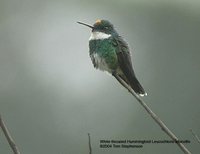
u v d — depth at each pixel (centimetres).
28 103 2180
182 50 2180
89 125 2069
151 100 2056
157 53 2205
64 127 2092
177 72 2144
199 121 1956
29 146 2070
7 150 1936
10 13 2558
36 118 2131
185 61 2153
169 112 2011
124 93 2120
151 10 2253
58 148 2052
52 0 2580
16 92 2228
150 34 2253
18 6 2567
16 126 2114
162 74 2153
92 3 2459
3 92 2214
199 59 2153
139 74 2169
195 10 2236
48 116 2141
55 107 2170
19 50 2441
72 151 2036
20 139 2080
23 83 2252
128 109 2070
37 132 2100
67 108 2161
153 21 2258
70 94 2184
